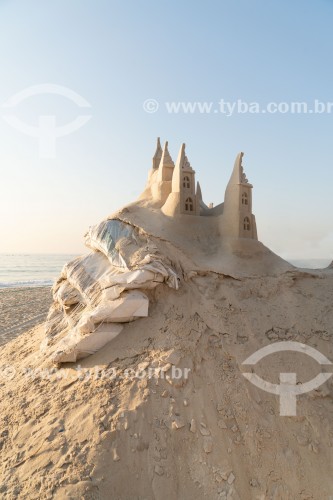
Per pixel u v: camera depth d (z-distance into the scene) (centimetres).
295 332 200
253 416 163
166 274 210
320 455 154
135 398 166
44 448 155
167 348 185
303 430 161
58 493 137
